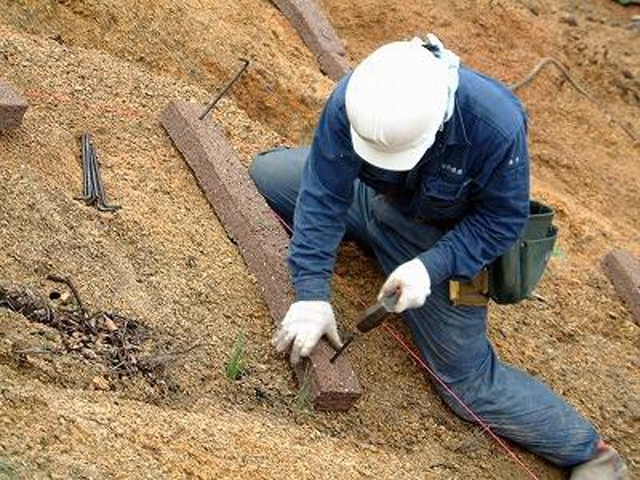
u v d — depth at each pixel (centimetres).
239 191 399
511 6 615
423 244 378
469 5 599
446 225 373
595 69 617
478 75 350
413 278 350
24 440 295
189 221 393
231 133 439
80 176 391
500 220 355
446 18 590
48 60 422
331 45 525
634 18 689
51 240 357
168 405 334
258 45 488
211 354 356
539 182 534
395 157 339
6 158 374
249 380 356
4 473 284
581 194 549
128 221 380
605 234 507
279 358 366
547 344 428
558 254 472
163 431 319
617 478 383
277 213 410
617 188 557
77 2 452
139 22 462
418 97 334
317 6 542
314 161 360
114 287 357
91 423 309
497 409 379
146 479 301
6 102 377
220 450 322
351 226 400
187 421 327
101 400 322
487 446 380
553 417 381
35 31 441
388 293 353
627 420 411
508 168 345
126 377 333
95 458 300
